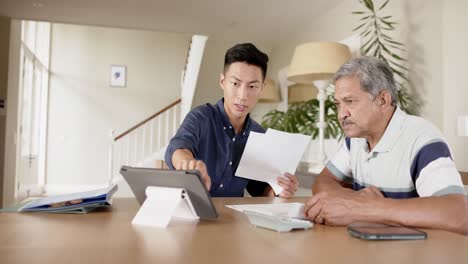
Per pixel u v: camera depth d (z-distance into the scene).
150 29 4.75
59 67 7.25
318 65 2.95
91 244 0.68
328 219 0.91
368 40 3.26
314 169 3.30
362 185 1.38
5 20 4.45
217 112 1.60
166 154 1.34
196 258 0.60
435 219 0.87
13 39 4.63
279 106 4.96
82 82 7.33
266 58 1.45
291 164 1.44
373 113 1.22
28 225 0.85
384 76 1.20
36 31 6.46
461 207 0.91
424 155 1.13
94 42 7.39
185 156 1.21
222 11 4.07
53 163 7.19
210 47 5.22
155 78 7.57
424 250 0.67
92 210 1.06
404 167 1.22
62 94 7.25
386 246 0.70
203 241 0.72
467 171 2.31
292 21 4.38
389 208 0.89
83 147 7.29
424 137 1.17
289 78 3.33
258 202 1.29
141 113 7.49
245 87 1.42
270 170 1.43
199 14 4.18
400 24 2.90
